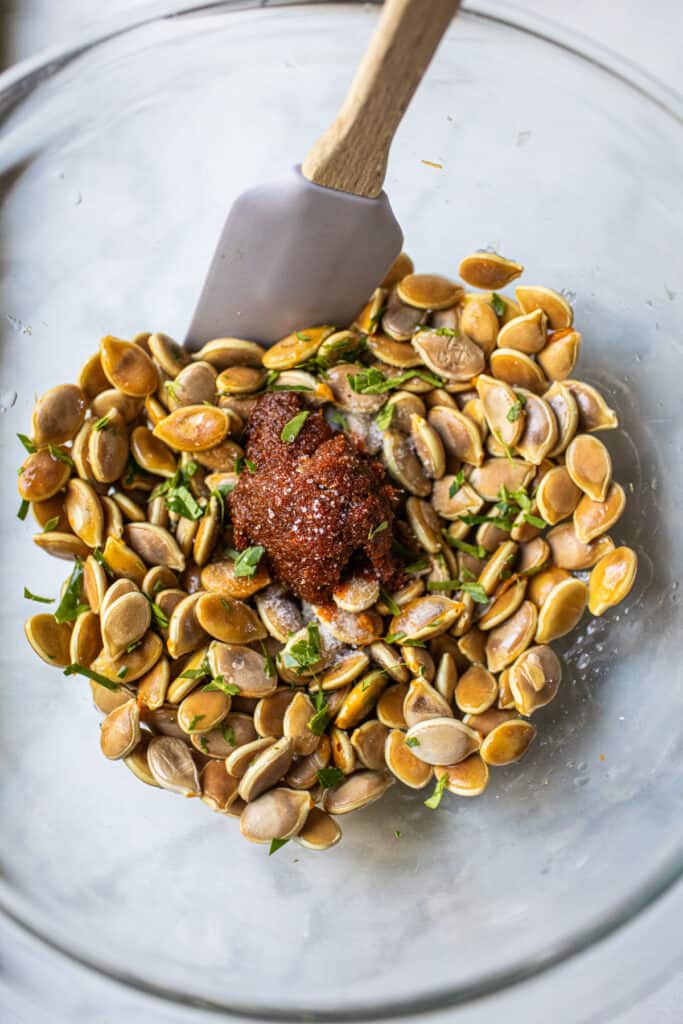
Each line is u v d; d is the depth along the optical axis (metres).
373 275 0.32
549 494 0.33
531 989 0.31
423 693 0.32
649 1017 0.33
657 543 0.35
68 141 0.36
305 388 0.34
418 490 0.33
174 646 0.32
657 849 0.32
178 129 0.37
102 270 0.37
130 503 0.33
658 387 0.36
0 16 0.40
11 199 0.36
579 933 0.32
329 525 0.31
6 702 0.35
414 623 0.33
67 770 0.34
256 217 0.31
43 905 0.32
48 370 0.36
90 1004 0.31
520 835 0.34
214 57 0.36
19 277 0.37
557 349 0.34
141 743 0.32
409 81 0.27
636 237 0.36
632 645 0.35
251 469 0.33
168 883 0.33
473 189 0.37
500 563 0.33
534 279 0.36
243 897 0.33
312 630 0.32
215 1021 0.31
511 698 0.33
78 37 0.36
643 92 0.35
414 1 0.25
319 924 0.33
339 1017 0.31
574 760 0.34
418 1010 0.31
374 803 0.34
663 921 0.32
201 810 0.34
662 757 0.34
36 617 0.33
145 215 0.37
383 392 0.34
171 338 0.35
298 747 0.32
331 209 0.30
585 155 0.36
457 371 0.34
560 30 0.35
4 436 0.36
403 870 0.34
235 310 0.33
